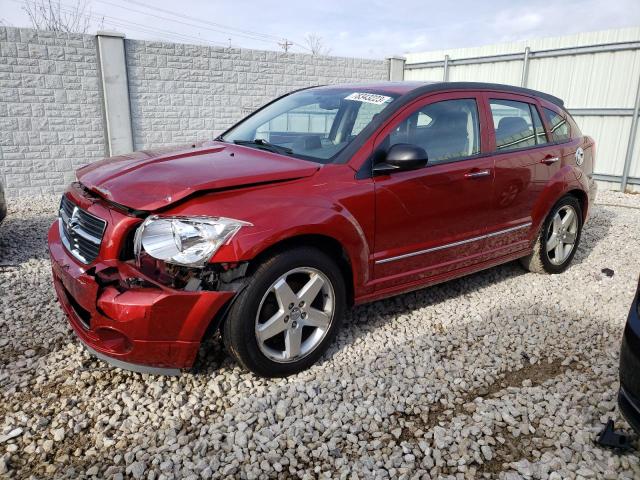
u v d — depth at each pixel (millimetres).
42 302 3775
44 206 7215
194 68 9320
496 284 4465
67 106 8211
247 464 2238
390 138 3236
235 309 2578
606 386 2898
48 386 2752
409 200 3246
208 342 3166
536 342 3424
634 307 2289
